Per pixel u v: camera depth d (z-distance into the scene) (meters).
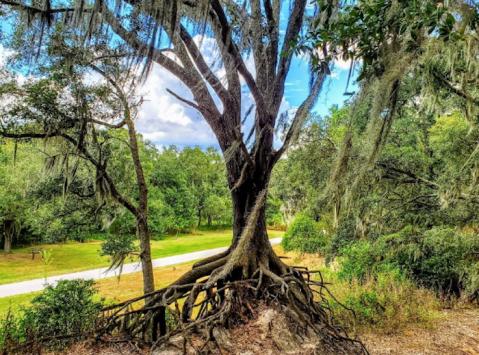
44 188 6.82
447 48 3.37
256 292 4.57
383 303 6.56
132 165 8.13
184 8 4.45
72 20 4.60
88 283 5.24
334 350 4.03
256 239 5.14
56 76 5.53
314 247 15.53
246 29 4.98
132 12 4.12
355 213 8.28
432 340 5.27
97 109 6.16
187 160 35.47
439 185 6.50
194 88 5.17
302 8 5.03
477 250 7.15
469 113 4.43
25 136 5.80
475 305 7.11
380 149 3.65
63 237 7.55
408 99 6.26
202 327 3.98
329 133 9.08
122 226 8.86
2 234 18.30
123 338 4.22
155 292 4.91
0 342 4.14
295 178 11.35
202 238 28.58
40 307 4.76
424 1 2.25
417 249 8.10
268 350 3.63
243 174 5.04
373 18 2.41
